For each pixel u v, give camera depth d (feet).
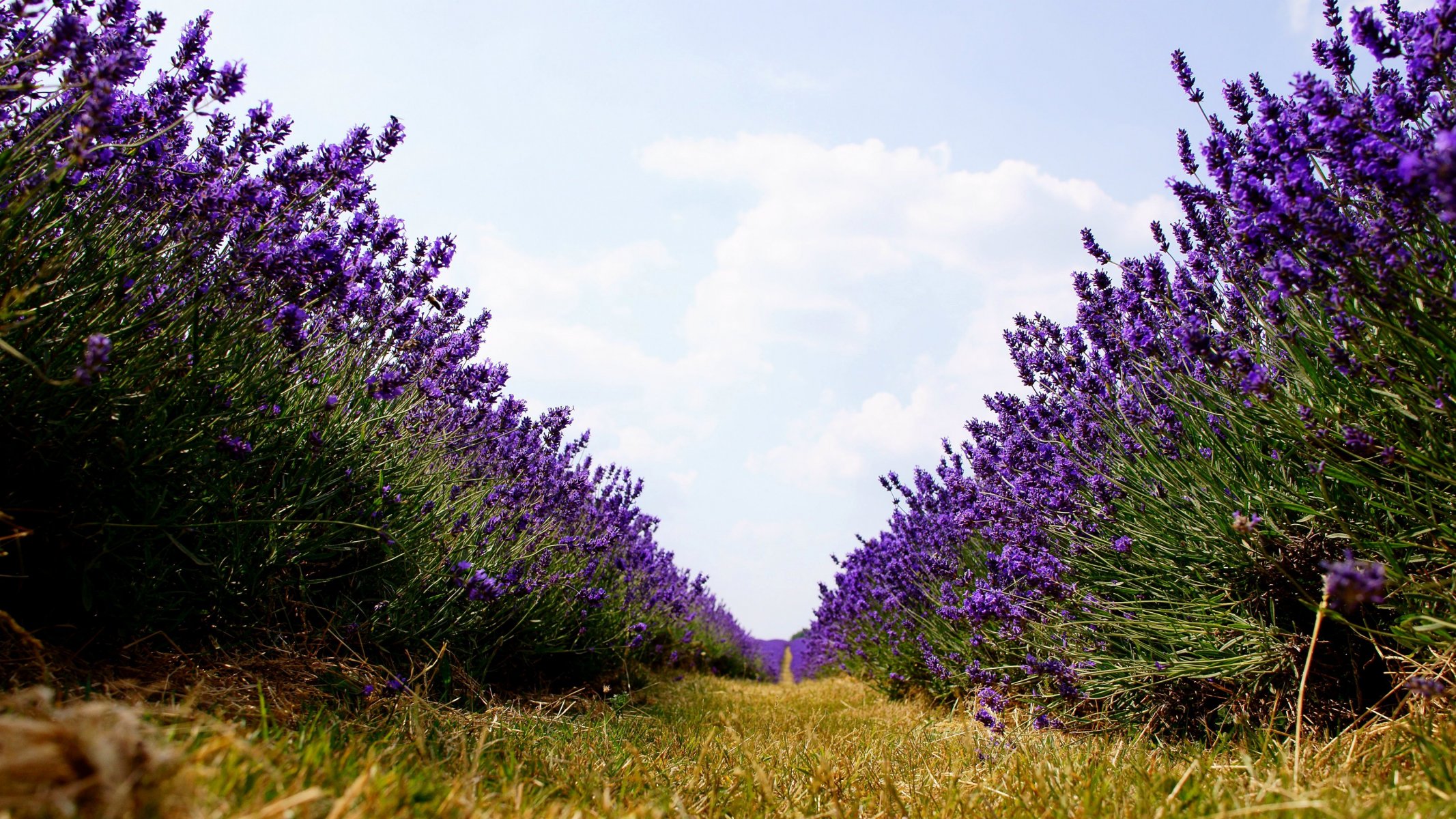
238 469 7.88
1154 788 5.70
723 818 5.94
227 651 7.61
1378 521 7.80
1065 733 9.75
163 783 3.43
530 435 16.22
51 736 3.29
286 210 8.59
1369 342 7.39
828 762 7.61
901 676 18.31
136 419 6.90
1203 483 8.88
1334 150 6.81
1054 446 12.30
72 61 6.25
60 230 7.20
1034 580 10.90
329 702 7.45
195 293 7.70
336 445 9.27
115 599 6.58
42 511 6.36
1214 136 8.68
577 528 16.30
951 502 17.49
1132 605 9.49
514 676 12.89
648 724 11.40
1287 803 4.54
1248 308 9.66
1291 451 8.60
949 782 6.96
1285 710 7.82
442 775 5.54
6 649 5.71
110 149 7.00
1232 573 8.93
